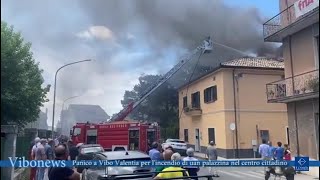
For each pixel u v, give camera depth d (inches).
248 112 1184.2
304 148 722.8
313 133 694.5
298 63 741.9
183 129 1620.3
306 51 715.4
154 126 1038.4
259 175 745.0
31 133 993.5
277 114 1203.2
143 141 1016.9
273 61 1315.2
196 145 1441.9
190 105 1513.3
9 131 499.8
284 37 787.4
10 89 614.5
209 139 1305.4
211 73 1272.1
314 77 676.1
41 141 608.7
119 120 1245.1
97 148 801.6
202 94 1380.4
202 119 1375.5
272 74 1211.9
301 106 740.0
